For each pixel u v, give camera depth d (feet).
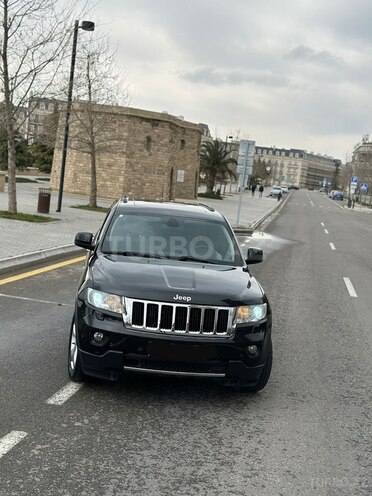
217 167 192.85
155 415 14.73
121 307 14.83
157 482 11.41
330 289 37.88
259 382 16.25
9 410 14.34
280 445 13.60
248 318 15.31
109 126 120.57
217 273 17.06
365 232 98.84
